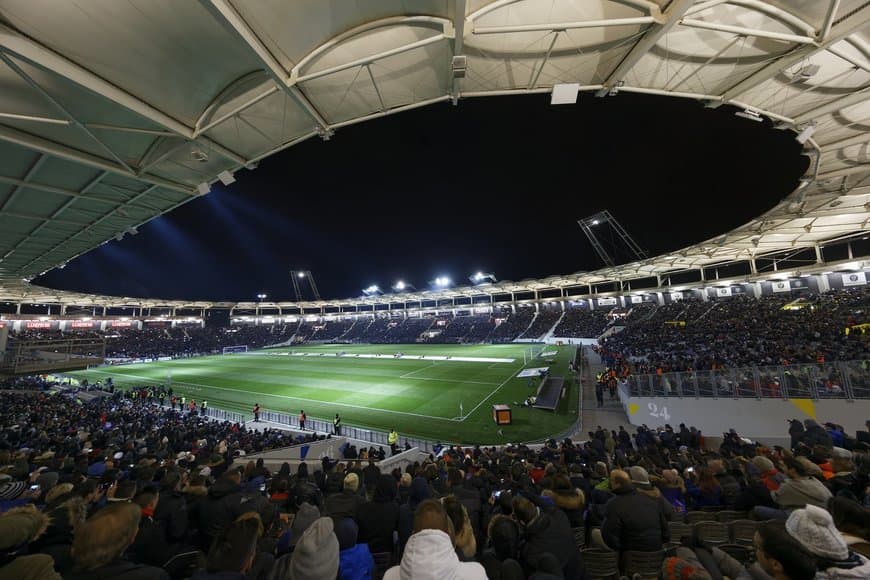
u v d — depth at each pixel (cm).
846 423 1150
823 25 679
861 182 1586
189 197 1225
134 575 186
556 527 304
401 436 1834
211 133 896
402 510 399
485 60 751
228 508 404
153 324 7925
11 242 1678
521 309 6606
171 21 590
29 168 1004
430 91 845
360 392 2830
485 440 1714
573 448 1045
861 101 934
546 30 633
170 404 2723
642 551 315
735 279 3856
